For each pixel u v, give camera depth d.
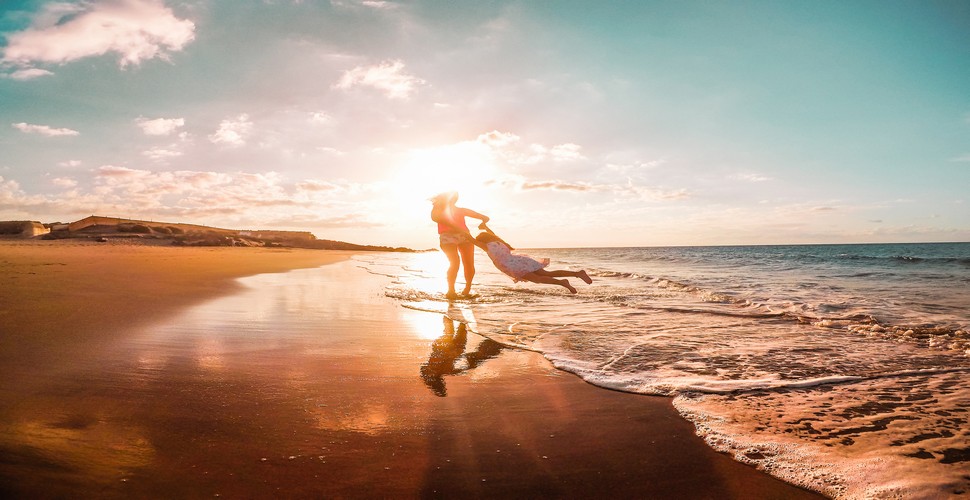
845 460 2.36
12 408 2.64
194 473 2.04
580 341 5.05
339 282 11.61
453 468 2.20
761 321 6.34
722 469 2.25
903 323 6.22
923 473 2.21
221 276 11.62
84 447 2.21
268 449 2.32
